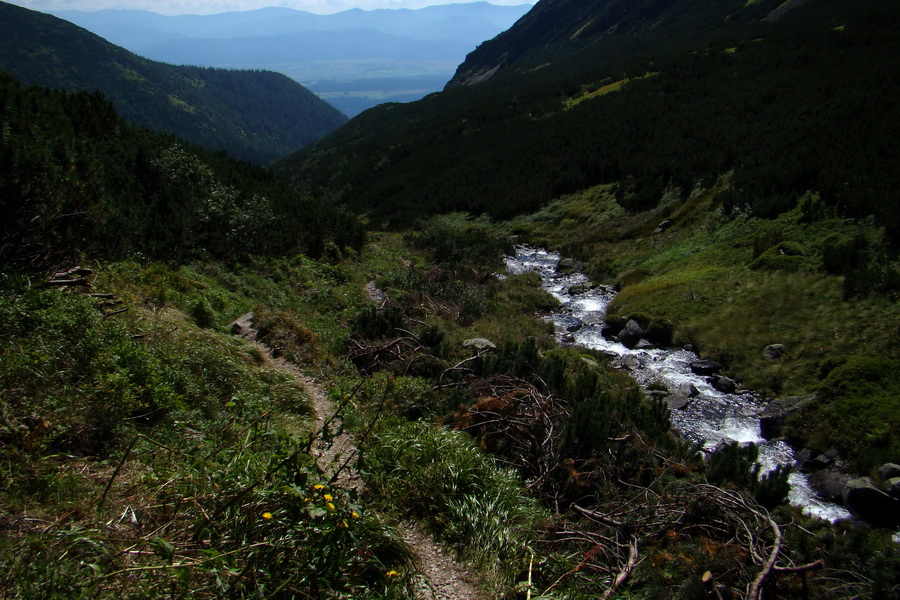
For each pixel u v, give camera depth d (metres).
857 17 48.75
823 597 4.31
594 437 6.76
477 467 5.50
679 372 15.17
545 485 6.22
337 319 13.37
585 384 9.69
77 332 5.42
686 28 86.94
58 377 4.66
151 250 11.36
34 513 3.14
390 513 4.75
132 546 2.83
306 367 8.84
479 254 28.64
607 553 4.77
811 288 16.31
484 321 16.73
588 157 38.75
